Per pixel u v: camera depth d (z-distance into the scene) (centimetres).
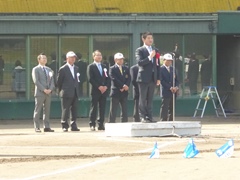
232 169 2250
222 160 2469
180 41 5266
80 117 5134
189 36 5275
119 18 5147
